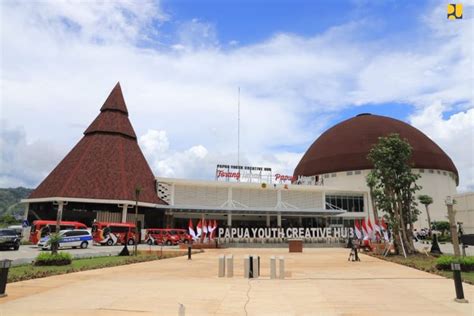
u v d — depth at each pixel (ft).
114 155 188.85
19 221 301.43
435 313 33.63
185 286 47.47
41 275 55.01
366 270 68.90
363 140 257.75
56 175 178.81
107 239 147.43
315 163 270.46
